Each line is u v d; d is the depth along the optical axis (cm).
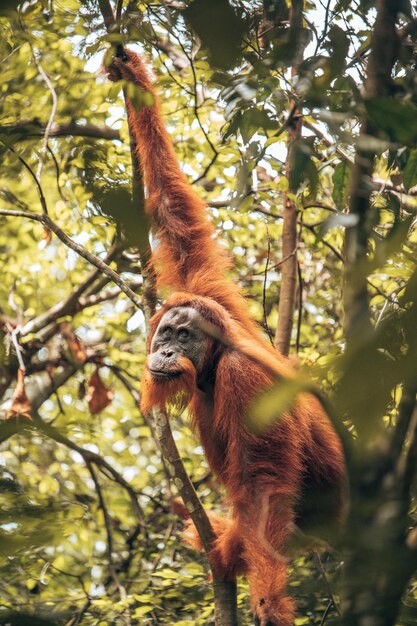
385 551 199
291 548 423
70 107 1138
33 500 295
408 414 244
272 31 534
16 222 1335
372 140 336
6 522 229
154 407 657
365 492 236
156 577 879
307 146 528
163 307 696
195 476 1156
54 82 1122
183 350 667
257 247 1255
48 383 1347
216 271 762
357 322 247
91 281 1238
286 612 556
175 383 654
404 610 229
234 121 582
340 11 539
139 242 193
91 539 1038
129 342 1388
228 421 647
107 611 795
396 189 677
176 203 773
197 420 729
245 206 835
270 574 574
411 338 170
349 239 327
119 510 1136
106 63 552
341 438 237
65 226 1180
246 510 618
